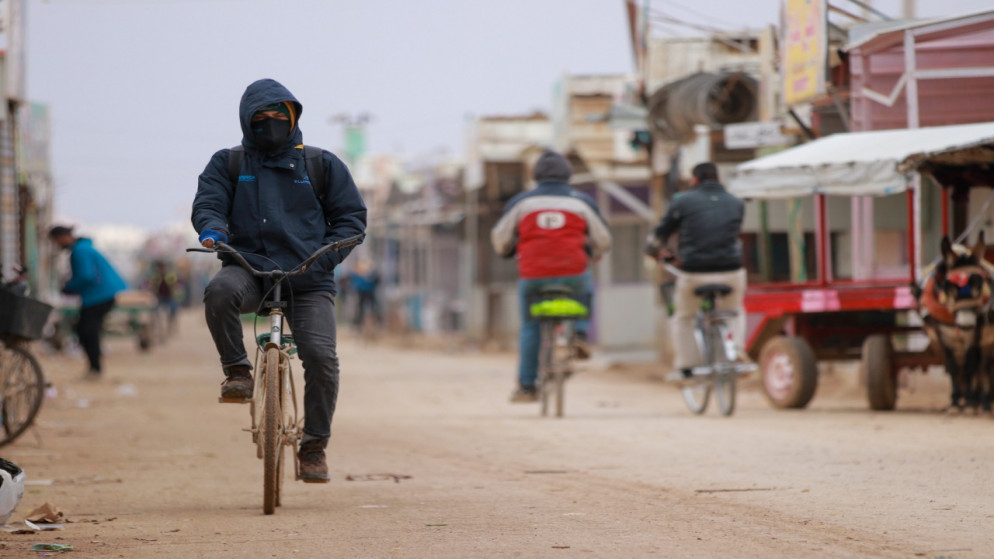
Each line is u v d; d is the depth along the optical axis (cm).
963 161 2252
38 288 5184
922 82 2825
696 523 1134
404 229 7988
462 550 1006
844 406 2650
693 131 3694
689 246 2431
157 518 1234
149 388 3562
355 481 1536
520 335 2523
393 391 3469
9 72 3300
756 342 2684
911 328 2555
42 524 1197
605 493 1362
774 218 3588
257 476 1622
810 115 3284
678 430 2103
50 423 2480
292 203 1227
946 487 1350
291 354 1284
